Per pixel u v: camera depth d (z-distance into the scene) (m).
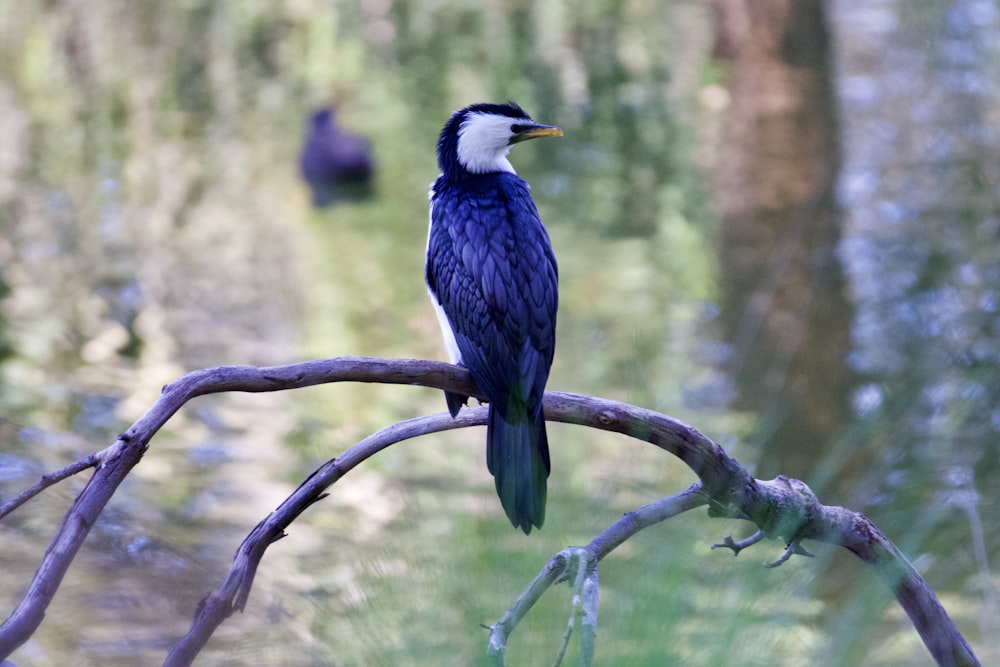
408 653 4.03
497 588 4.20
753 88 22.25
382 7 32.59
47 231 18.77
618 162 21.19
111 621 6.39
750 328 13.00
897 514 4.53
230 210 19.97
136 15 32.72
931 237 15.27
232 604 4.05
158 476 10.35
